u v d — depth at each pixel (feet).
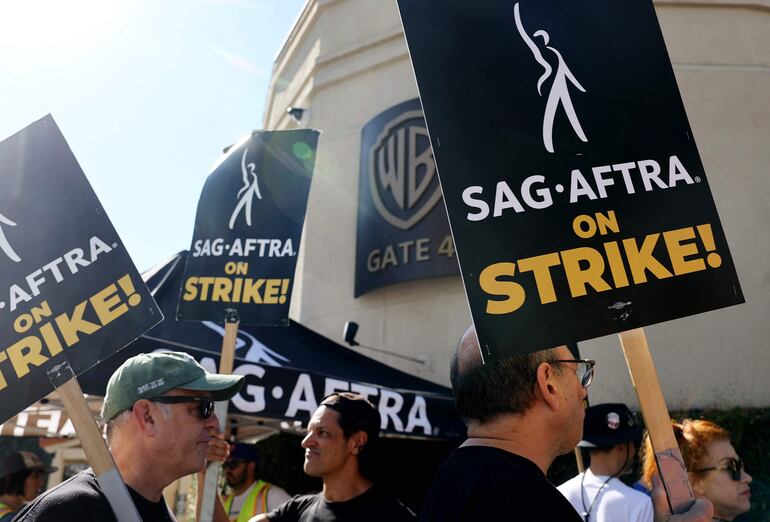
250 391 15.15
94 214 7.50
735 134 26.58
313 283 30.63
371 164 29.19
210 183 13.01
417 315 26.94
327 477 9.75
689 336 23.81
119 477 6.38
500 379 5.52
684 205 6.35
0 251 7.33
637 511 8.54
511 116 6.33
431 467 22.77
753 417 21.80
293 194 12.75
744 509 8.59
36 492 15.25
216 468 10.29
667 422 5.70
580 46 6.66
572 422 5.62
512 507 4.75
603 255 6.05
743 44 27.96
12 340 7.13
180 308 12.24
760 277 24.70
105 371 13.60
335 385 15.99
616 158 6.37
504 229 5.98
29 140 7.69
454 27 6.53
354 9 33.35
